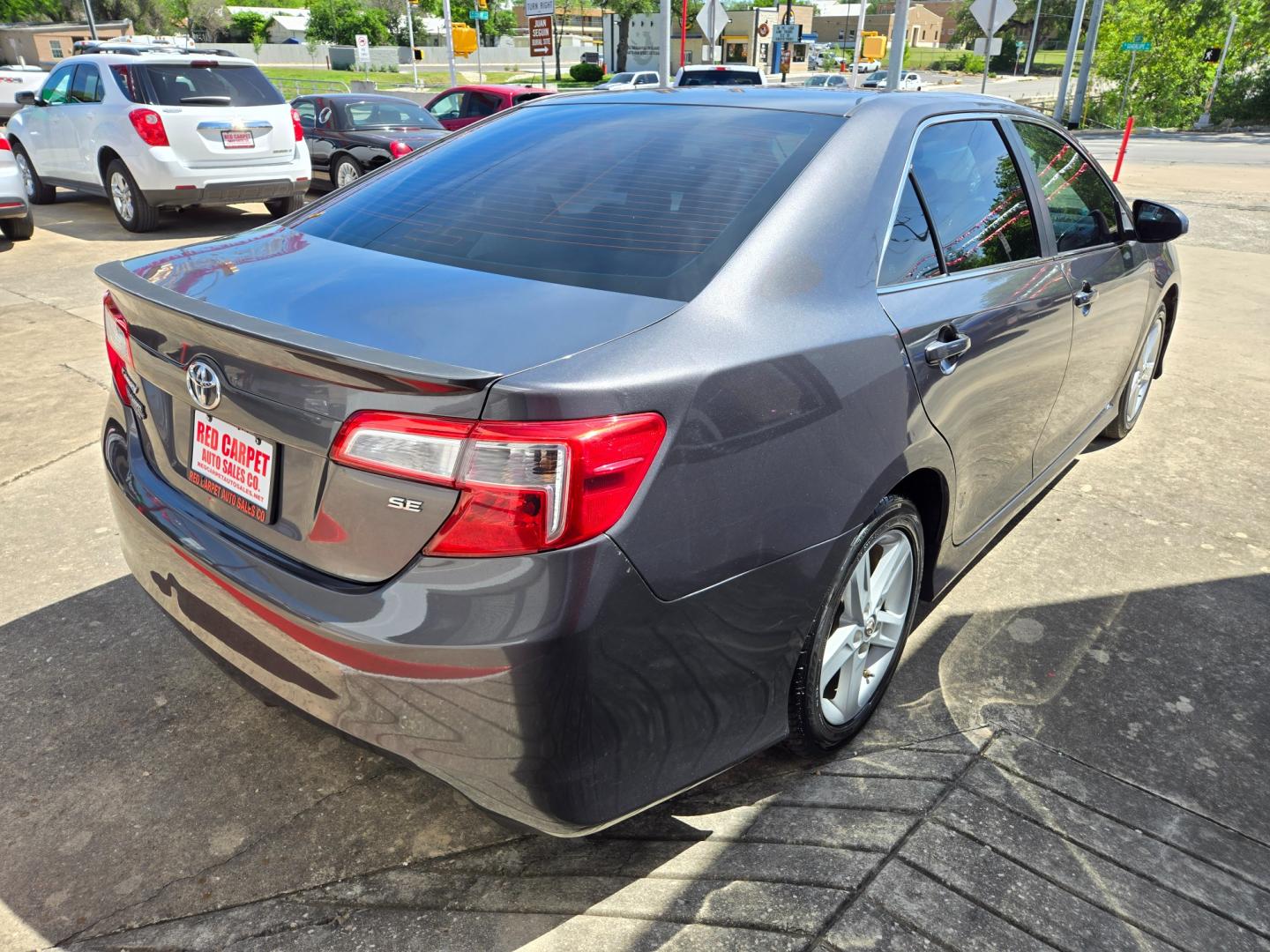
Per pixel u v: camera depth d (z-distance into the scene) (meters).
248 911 1.88
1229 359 5.83
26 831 2.08
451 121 14.19
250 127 9.20
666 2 17.25
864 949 1.78
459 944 1.80
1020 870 1.97
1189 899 1.92
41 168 10.68
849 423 1.90
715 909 1.87
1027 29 92.00
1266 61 32.53
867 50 56.78
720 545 1.66
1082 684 2.62
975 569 3.25
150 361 1.97
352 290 1.83
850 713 2.29
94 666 2.65
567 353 1.54
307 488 1.66
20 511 3.54
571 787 1.59
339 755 2.34
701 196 2.05
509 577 1.47
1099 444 4.44
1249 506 3.79
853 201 2.09
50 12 62.06
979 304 2.38
